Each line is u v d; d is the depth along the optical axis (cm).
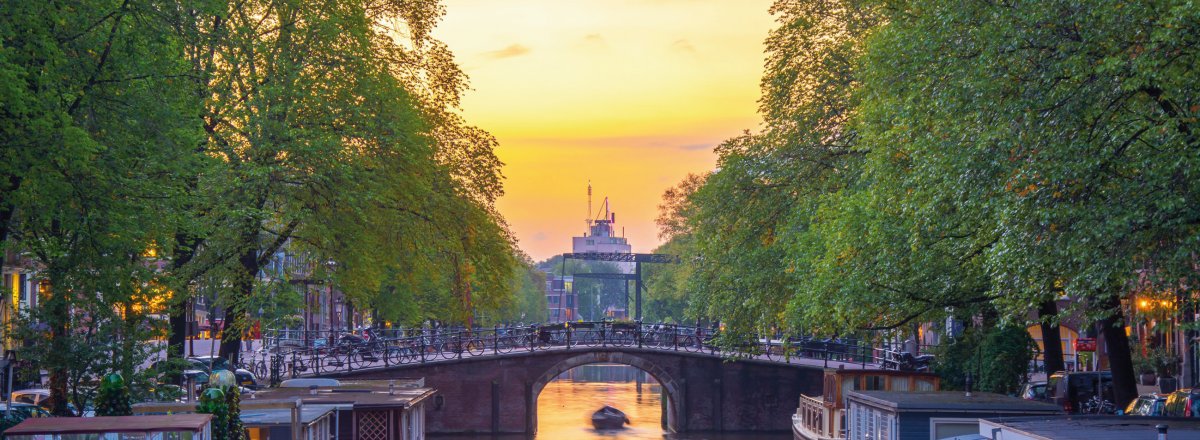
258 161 3575
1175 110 2147
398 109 3875
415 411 3347
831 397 4338
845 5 4175
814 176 4294
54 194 2369
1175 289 2362
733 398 6862
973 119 2478
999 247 2370
